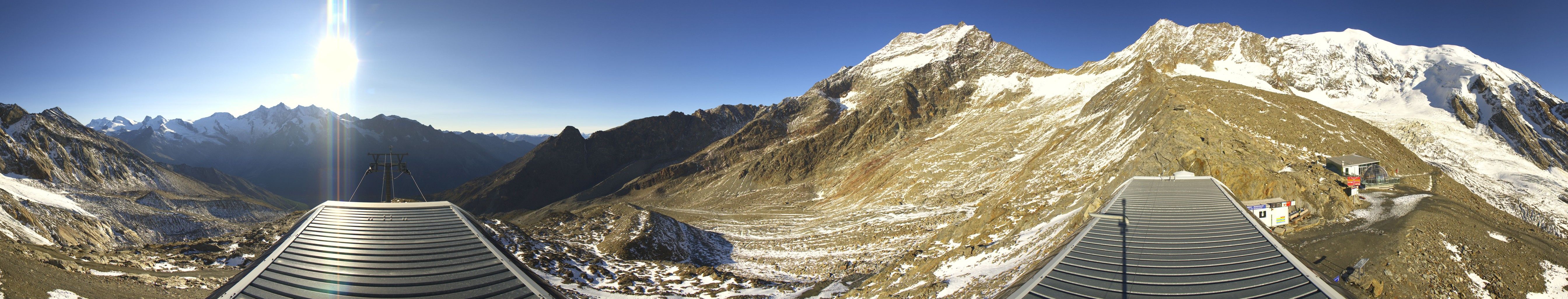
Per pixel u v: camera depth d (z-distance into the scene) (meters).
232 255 33.41
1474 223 30.95
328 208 27.41
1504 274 25.23
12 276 18.16
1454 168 63.38
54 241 56.69
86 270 22.61
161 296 21.08
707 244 60.44
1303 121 59.25
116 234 75.31
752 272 43.25
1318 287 18.05
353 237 24.02
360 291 18.89
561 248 41.06
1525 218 40.34
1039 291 18.69
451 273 21.19
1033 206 48.06
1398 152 56.78
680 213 92.19
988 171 80.56
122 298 19.58
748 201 109.38
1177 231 25.80
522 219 104.00
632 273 34.97
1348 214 35.75
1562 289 24.30
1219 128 52.16
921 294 25.02
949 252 35.69
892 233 53.28
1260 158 45.22
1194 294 17.73
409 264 21.64
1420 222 30.30
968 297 21.95
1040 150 83.19
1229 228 26.27
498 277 21.41
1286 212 33.91
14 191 69.88
